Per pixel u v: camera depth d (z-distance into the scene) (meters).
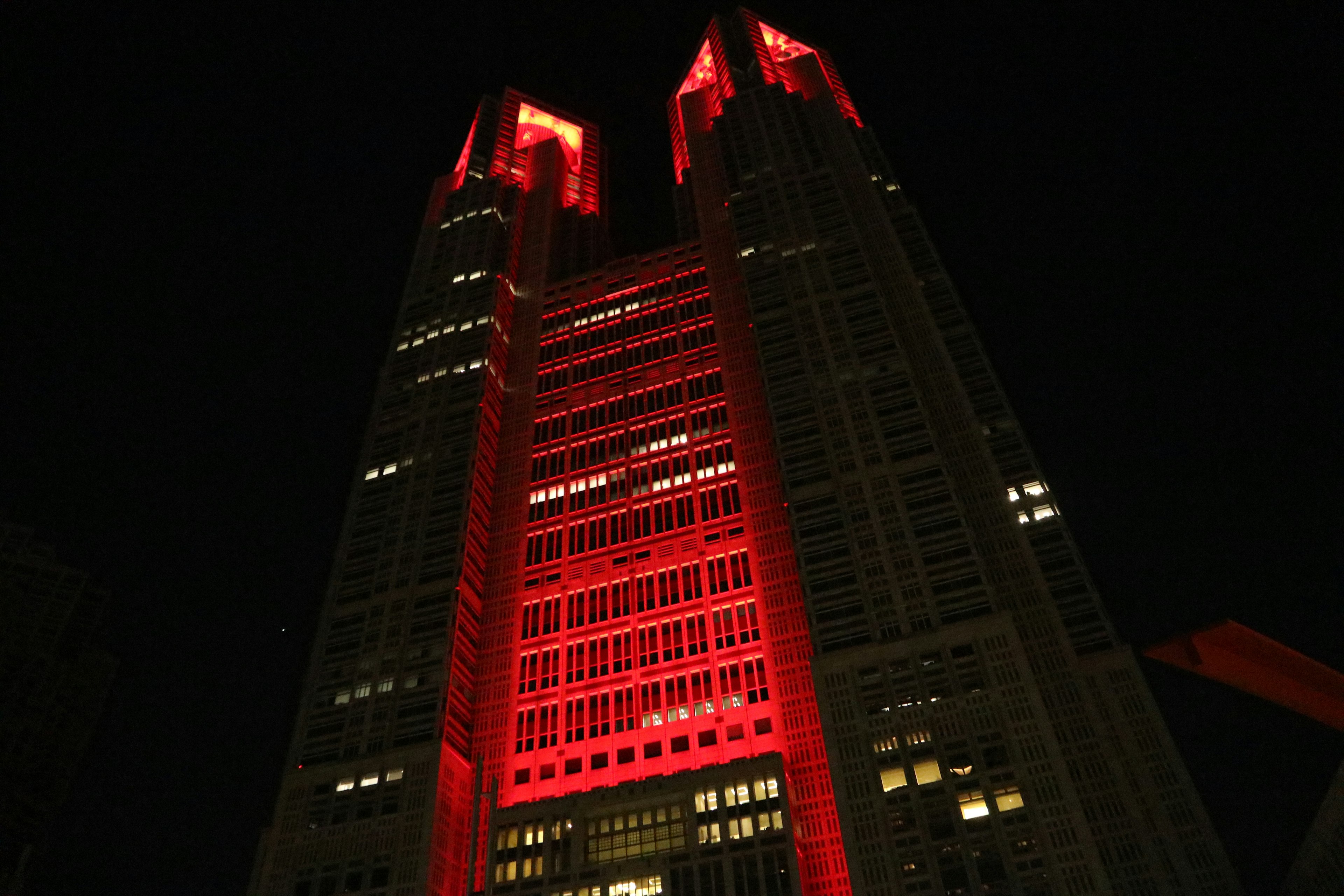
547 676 103.38
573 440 127.81
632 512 115.50
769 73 175.12
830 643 88.88
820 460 103.50
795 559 100.25
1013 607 87.88
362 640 105.25
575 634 106.12
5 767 168.88
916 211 135.50
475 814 57.94
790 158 145.25
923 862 74.06
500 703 101.25
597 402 131.75
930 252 127.75
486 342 138.75
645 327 140.25
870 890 73.94
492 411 132.00
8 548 191.75
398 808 88.31
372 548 115.06
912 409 104.44
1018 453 100.44
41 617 186.38
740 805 83.50
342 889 83.69
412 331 146.50
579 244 173.25
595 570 111.31
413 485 121.31
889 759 79.81
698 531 110.12
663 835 84.19
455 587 107.31
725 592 103.69
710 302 138.12
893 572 91.81
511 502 121.56
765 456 113.00
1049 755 76.38
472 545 113.81
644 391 130.25
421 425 129.38
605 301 148.12
